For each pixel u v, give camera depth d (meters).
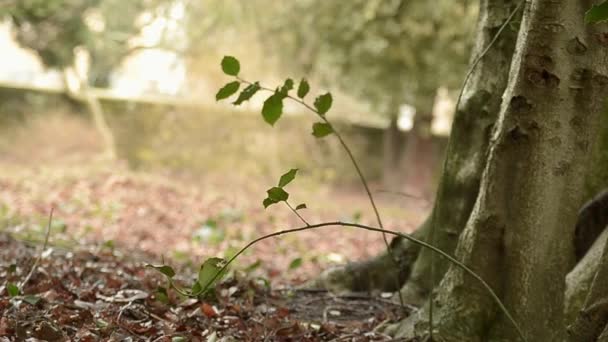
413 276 5.62
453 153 5.32
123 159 20.00
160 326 4.25
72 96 21.02
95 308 4.50
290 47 19.20
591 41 3.68
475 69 5.25
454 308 4.03
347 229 13.52
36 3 20.16
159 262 7.15
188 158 20.08
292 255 10.09
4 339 3.83
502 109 3.96
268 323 4.53
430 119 22.11
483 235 3.93
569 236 3.87
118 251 7.78
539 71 3.70
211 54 20.12
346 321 5.13
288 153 20.52
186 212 13.45
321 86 20.09
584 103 3.73
